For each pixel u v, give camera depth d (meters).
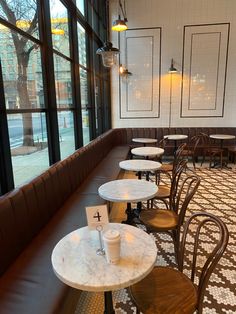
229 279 2.12
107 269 1.20
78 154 3.46
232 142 6.51
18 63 2.42
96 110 5.67
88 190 3.13
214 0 6.08
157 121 6.89
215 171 5.53
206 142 6.48
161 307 1.32
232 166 5.95
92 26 5.20
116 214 3.50
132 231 1.54
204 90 6.54
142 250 1.34
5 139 2.06
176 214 2.48
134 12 6.41
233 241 2.68
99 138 5.00
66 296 1.43
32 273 1.58
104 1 6.29
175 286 1.47
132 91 6.82
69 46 3.95
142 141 5.83
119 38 6.58
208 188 4.40
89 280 1.13
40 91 2.92
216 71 6.40
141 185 2.55
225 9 6.08
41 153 2.96
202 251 2.49
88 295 2.02
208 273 1.33
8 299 1.37
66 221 2.29
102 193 2.33
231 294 1.96
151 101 6.80
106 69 6.49
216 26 6.18
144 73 6.68
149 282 1.50
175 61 6.49
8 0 2.22
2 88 2.02
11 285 1.48
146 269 1.20
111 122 7.05
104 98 6.33
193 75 6.50
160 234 2.87
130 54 6.62
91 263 1.24
